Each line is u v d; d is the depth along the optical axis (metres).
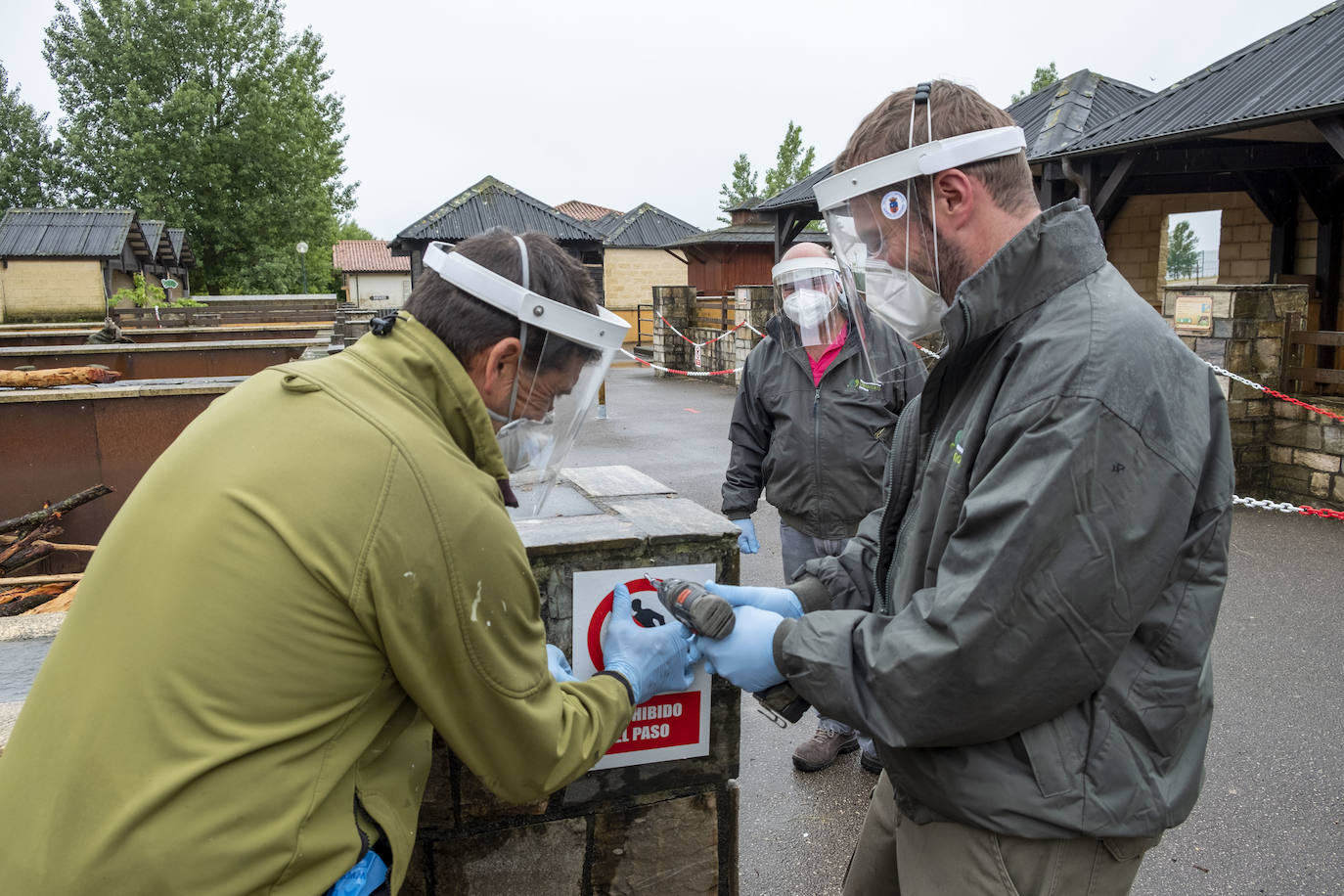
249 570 1.03
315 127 42.88
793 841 3.04
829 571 1.90
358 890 1.16
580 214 48.72
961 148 1.33
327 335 12.09
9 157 44.69
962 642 1.20
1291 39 8.10
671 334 20.17
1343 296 9.98
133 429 5.22
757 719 3.99
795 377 3.36
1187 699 1.29
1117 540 1.17
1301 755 3.44
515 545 1.21
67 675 1.06
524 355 1.33
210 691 1.02
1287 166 9.21
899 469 1.59
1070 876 1.32
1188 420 1.23
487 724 1.22
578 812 1.90
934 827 1.45
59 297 26.84
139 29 41.22
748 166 42.78
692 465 9.55
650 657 1.63
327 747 1.10
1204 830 3.00
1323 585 5.28
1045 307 1.29
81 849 0.99
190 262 40.09
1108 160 9.25
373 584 1.07
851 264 1.55
